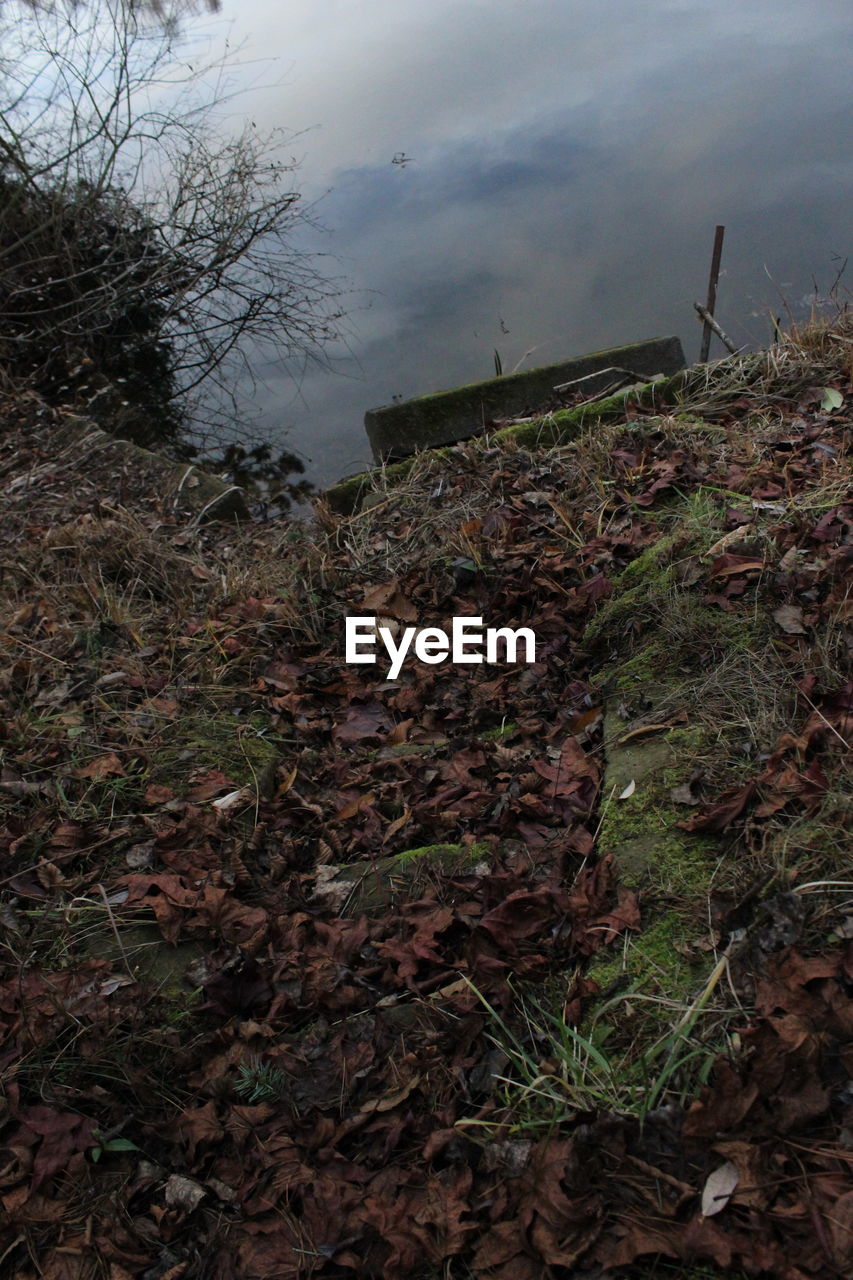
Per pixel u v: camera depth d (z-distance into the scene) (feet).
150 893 8.47
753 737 8.18
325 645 12.52
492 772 9.59
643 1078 6.20
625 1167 5.71
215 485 18.43
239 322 30.89
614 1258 5.38
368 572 13.41
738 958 6.53
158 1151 6.75
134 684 11.43
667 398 15.65
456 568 12.59
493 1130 6.32
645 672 9.71
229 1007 7.52
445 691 11.23
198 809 9.32
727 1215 5.37
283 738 10.74
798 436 12.92
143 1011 7.43
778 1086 5.73
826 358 14.83
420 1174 6.22
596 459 13.73
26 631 12.96
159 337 30.09
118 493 18.51
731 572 10.00
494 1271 5.57
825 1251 5.03
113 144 30.32
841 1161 5.41
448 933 7.81
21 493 18.90
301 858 8.99
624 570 11.27
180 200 30.60
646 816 8.03
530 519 13.01
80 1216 6.40
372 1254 5.90
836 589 9.21
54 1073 7.09
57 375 27.55
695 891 7.22
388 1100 6.66
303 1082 6.94
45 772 9.90
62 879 8.57
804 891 6.71
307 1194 6.24
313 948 7.89
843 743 7.71
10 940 8.04
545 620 11.35
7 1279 6.16
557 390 18.10
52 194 29.27
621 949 7.10
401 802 9.52
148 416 26.25
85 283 29.81
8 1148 6.69
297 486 22.52
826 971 6.13
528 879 7.97
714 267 19.53
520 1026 6.95
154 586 14.14
